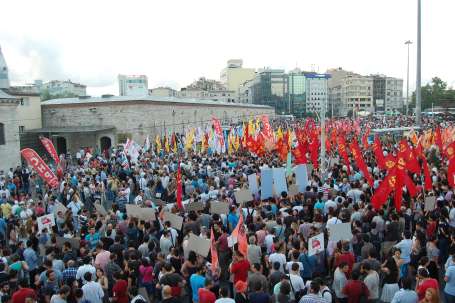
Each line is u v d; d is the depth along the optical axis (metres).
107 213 15.67
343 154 22.66
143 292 10.36
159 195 21.11
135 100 51.41
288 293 8.38
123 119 51.78
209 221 14.68
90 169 26.70
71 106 52.59
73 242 12.10
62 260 11.41
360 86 184.88
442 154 27.17
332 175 22.55
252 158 28.97
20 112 49.41
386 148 31.92
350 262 10.05
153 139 53.34
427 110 132.12
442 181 18.53
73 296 9.10
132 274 10.31
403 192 17.25
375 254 9.88
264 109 125.44
